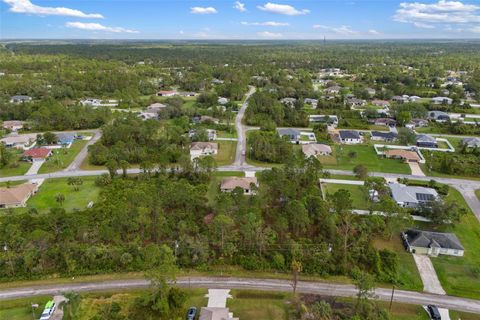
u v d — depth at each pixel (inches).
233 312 2089.1
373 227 2778.1
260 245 2571.4
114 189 3521.2
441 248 2625.5
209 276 2407.7
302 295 2235.5
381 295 2241.6
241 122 6304.1
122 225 2704.2
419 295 2246.6
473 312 2112.5
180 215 2984.7
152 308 2038.6
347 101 7568.9
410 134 5068.9
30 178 3922.2
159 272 2090.3
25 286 2287.2
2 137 5191.9
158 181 3627.0
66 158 4510.3
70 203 3361.2
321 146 4766.2
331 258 2497.5
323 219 2854.3
